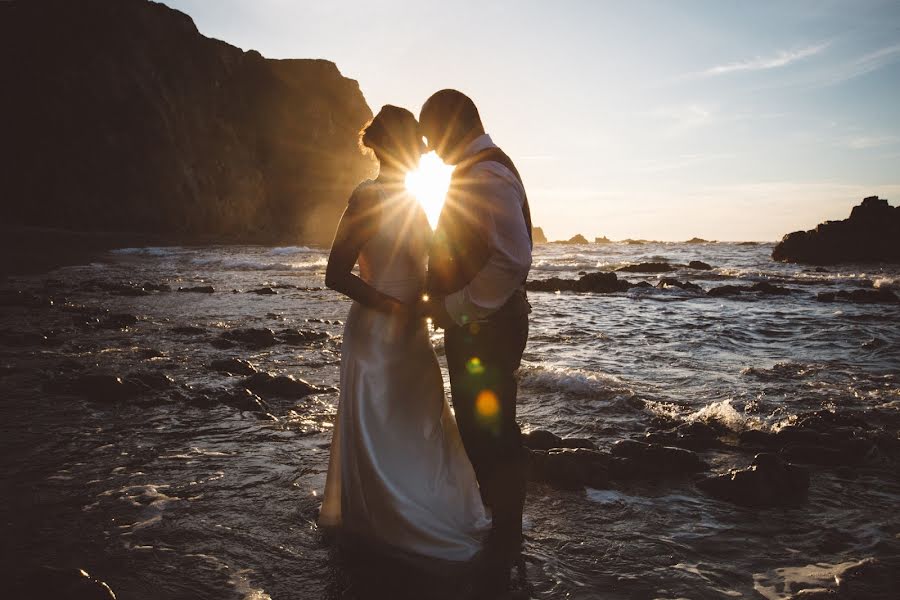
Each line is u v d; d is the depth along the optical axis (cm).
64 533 276
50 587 218
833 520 303
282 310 1215
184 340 833
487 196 268
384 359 283
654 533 288
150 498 317
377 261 286
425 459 280
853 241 3484
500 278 270
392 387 282
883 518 305
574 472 352
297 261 3016
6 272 2078
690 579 246
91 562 251
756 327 1027
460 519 276
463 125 283
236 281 1959
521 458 295
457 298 275
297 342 844
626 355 768
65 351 724
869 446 400
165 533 279
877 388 587
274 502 317
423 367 290
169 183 5569
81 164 5234
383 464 272
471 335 284
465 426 290
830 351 801
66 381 542
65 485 331
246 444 410
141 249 3709
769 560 262
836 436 414
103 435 420
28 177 5097
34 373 595
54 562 250
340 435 283
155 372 593
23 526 281
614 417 489
